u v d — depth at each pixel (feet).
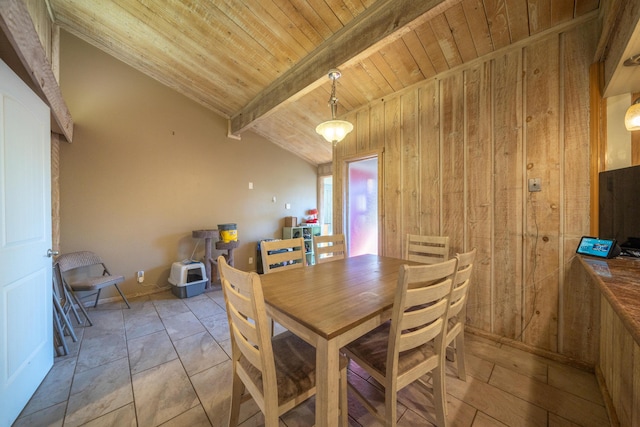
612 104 5.43
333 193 11.58
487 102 7.12
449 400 4.83
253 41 8.28
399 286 3.26
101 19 8.63
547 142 6.22
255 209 15.20
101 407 4.74
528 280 6.51
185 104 12.33
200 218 12.85
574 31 5.84
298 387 3.41
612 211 5.03
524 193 6.56
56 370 5.82
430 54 7.52
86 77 9.75
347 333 3.25
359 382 5.41
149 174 11.28
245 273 2.99
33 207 5.20
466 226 7.53
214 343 7.06
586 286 5.76
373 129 9.95
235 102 12.25
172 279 11.21
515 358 6.17
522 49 6.53
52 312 6.11
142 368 5.93
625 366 3.92
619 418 4.02
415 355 3.99
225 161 13.80
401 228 9.05
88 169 9.81
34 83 5.19
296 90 8.95
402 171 9.02
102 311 9.29
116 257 10.46
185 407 4.74
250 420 4.46
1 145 4.33
